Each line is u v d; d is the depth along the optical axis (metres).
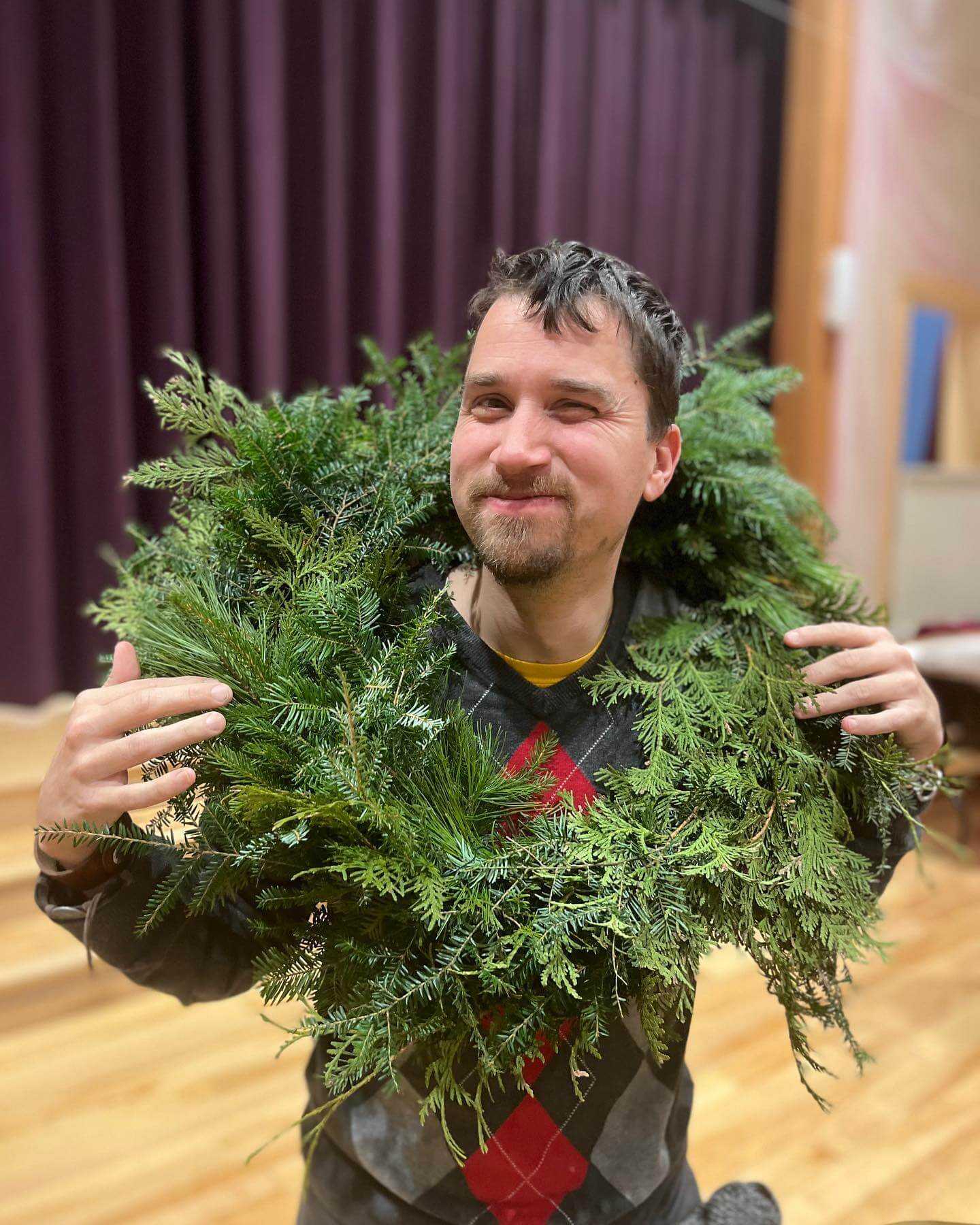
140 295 2.27
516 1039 0.61
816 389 3.45
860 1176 1.54
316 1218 0.80
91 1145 1.48
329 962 0.63
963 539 4.18
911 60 3.51
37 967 1.78
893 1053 1.85
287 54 2.43
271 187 2.38
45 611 2.19
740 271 3.47
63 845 0.64
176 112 2.20
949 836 2.73
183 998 0.76
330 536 0.71
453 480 0.70
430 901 0.58
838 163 3.34
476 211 2.86
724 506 0.85
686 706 0.74
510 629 0.74
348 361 2.67
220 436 0.78
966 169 3.85
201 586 0.73
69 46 2.05
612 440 0.67
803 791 0.72
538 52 2.87
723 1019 1.93
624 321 0.67
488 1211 0.74
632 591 0.84
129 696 0.62
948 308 3.91
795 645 0.78
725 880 0.66
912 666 0.78
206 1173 1.44
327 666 0.67
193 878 0.67
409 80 2.66
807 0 3.26
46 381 2.19
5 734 2.16
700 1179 1.52
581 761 0.73
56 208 2.13
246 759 0.62
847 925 0.70
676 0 3.12
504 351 0.66
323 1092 0.79
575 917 0.61
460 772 0.68
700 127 3.27
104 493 2.23
